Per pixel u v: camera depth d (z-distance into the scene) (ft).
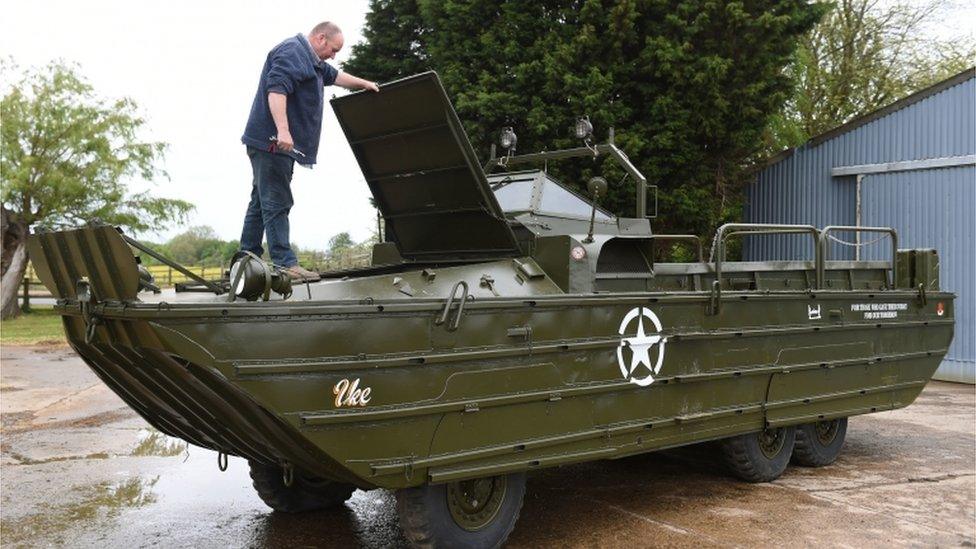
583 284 17.81
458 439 15.20
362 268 18.94
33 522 18.89
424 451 14.74
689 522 18.97
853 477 23.35
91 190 81.05
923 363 26.22
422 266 19.79
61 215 82.43
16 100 78.48
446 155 18.07
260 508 20.24
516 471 16.11
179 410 15.28
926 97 44.62
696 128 47.50
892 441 28.43
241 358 12.80
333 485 20.06
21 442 27.66
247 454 16.05
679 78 45.75
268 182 16.80
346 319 13.82
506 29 49.16
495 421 15.71
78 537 17.83
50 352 54.80
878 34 80.33
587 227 20.66
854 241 47.98
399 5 60.44
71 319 14.99
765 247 53.01
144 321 12.19
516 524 18.78
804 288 23.03
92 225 12.73
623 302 17.90
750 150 50.78
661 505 20.40
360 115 18.69
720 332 20.01
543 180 20.81
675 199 48.14
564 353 16.81
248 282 13.08
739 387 20.62
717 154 49.75
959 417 33.17
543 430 16.49
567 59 46.68
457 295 15.87
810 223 50.37
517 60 49.11
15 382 41.06
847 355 23.44
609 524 18.83
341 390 13.71
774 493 21.50
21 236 82.99
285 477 15.43
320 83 17.38
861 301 23.94
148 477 23.16
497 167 26.20
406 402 14.51
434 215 19.60
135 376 14.74
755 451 22.07
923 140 44.73
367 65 62.28
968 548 17.26
